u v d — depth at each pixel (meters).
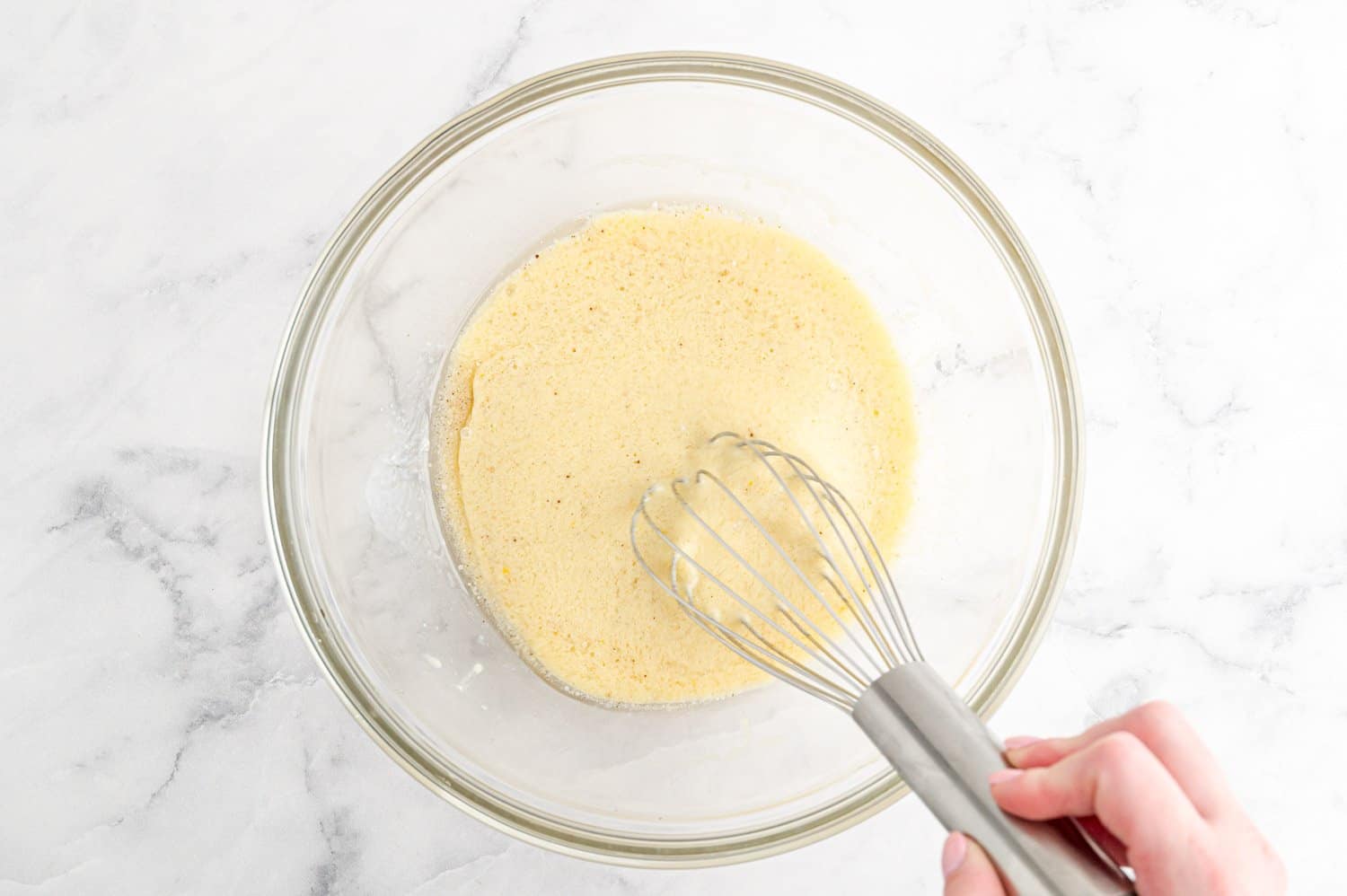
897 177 0.57
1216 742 0.60
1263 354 0.61
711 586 0.55
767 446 0.54
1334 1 0.62
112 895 0.59
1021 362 0.56
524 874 0.59
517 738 0.56
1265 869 0.46
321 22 0.61
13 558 0.59
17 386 0.60
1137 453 0.61
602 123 0.57
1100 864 0.44
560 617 0.56
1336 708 0.60
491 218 0.58
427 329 0.58
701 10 0.61
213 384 0.60
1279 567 0.60
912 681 0.45
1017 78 0.61
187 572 0.60
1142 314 0.61
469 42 0.61
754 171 0.58
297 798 0.59
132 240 0.60
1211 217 0.61
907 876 0.59
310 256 0.60
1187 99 0.61
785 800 0.55
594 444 0.56
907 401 0.57
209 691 0.59
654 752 0.57
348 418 0.57
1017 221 0.61
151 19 0.60
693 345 0.56
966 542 0.57
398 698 0.55
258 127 0.60
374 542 0.56
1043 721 0.60
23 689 0.59
